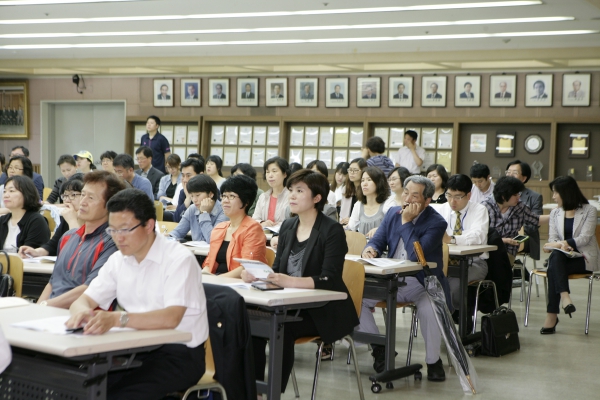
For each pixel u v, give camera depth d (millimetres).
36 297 3809
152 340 2098
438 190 6969
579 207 5621
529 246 6504
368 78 12164
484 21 9250
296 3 8609
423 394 3896
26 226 4285
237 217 4004
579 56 10422
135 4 8891
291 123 12789
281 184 6145
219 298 2613
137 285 2529
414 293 4168
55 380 2180
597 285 8148
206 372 2701
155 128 10836
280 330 2916
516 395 3898
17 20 9922
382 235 4426
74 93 13805
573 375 4324
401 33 10141
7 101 14133
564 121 11133
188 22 9828
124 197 2459
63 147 14234
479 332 4949
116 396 2391
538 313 6340
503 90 11445
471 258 4953
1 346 1978
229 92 12953
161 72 13078
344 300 3355
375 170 5492
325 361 4641
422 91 11891
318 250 3428
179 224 5367
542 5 8336
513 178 5695
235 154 13047
